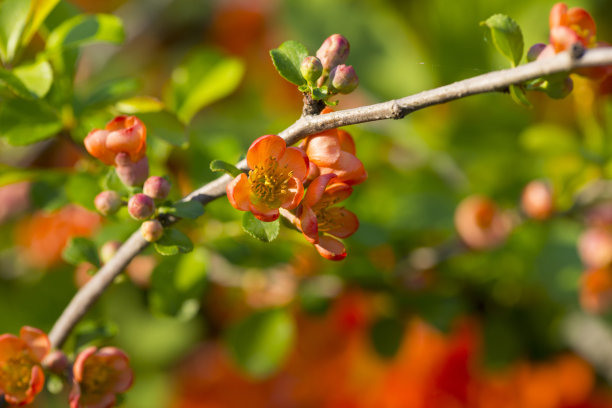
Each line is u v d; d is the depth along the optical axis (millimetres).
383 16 1167
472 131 1048
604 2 1130
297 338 993
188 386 1103
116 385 680
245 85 1258
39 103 751
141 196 656
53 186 807
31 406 894
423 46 1156
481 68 1118
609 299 896
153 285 776
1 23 744
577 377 1056
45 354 672
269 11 1320
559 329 1002
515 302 952
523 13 1114
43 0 743
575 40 648
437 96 634
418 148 1033
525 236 897
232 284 888
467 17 1111
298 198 633
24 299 923
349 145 665
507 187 961
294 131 646
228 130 1076
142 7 1309
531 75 633
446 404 1005
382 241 846
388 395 1016
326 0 1175
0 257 1085
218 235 801
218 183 668
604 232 886
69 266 921
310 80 648
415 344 998
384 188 944
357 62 1154
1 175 782
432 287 892
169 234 665
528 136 896
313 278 873
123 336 1111
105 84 772
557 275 904
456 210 901
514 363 963
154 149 807
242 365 866
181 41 1351
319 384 1030
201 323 1133
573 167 880
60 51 764
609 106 885
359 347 1005
